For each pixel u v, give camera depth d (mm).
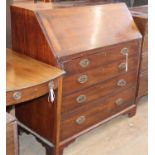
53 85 1742
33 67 1816
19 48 2098
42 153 2182
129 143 2340
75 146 2268
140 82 2717
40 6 2082
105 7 2268
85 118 2197
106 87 2293
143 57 2617
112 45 2166
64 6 2123
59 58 1815
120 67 2348
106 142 2340
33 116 2127
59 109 1924
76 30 1996
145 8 3018
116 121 2648
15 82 1592
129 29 2363
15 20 2047
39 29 1865
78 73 1975
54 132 1994
